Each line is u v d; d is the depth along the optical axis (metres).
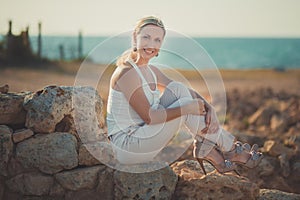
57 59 21.48
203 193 3.97
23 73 17.61
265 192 4.17
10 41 20.16
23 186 4.05
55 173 4.04
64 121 4.26
